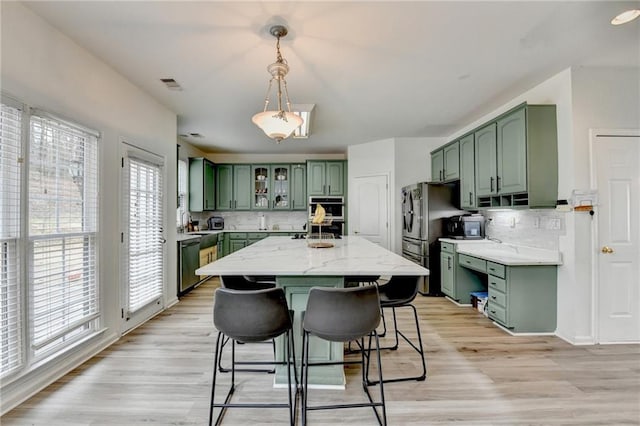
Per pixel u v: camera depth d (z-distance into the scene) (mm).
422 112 3943
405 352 2600
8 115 1828
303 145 5844
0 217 1788
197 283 4840
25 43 1918
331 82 3033
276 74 2271
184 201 5582
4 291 1812
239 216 6688
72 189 2312
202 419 1760
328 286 2061
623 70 2760
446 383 2123
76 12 1967
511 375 2225
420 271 1751
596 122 2742
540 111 2859
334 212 6031
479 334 2979
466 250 3818
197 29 2152
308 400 1937
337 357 2092
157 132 3518
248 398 1964
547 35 2258
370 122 4375
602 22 2096
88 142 2484
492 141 3371
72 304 2297
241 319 1598
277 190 6453
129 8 1928
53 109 2127
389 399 1946
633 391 2021
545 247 3092
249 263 1976
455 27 2146
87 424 1708
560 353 2562
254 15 1999
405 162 5230
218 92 3256
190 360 2441
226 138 5293
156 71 2783
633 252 2754
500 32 2209
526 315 2953
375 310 1662
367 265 1904
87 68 2443
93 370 2273
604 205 2738
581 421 1735
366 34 2217
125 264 2934
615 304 2748
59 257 2184
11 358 1847
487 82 3047
